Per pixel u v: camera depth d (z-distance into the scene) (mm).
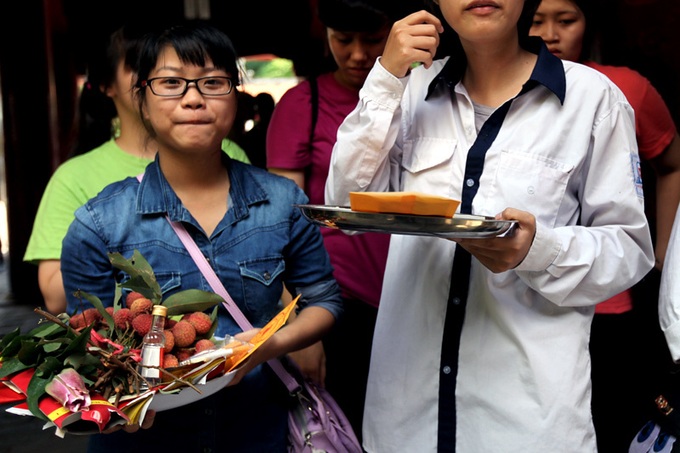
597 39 4148
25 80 9242
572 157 2299
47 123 9391
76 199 3064
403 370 2471
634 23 4445
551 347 2297
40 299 9461
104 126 3525
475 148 2348
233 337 2223
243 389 2455
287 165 3377
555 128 2301
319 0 3221
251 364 2256
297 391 2498
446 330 2410
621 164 2316
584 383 2305
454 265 2404
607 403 3395
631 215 2320
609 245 2270
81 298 2436
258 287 2453
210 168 2475
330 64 3664
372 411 2549
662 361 3307
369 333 3312
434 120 2457
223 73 2389
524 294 2330
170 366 2045
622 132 2322
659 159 3398
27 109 9273
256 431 2467
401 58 2309
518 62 2406
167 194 2424
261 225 2480
